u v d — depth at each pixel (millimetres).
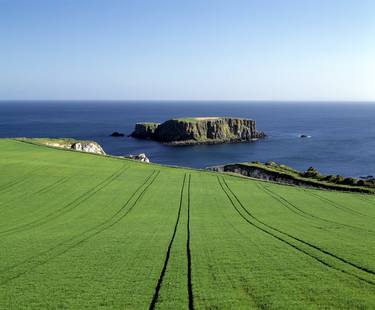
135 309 13500
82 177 49969
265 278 16312
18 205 36594
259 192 46844
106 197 40750
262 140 170125
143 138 171125
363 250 20875
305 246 21938
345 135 188000
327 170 103750
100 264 18688
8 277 17000
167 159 120625
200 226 28922
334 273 16938
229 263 18562
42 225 29625
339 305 13453
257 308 13312
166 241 23656
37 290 15336
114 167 58594
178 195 42938
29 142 78312
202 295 14516
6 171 50062
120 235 25562
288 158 121875
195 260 19125
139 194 42750
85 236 25281
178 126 162625
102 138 169250
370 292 14625
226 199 41688
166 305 13719
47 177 48406
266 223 30297
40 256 20172
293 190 49594
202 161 117625
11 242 23547
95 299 14383
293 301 13836
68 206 36750
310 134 193750
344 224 30297
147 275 17031
